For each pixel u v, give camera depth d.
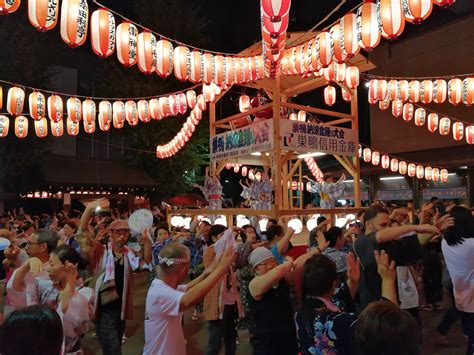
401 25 4.50
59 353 1.52
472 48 17.50
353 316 2.09
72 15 4.55
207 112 21.78
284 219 7.47
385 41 20.55
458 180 18.17
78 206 20.80
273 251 4.14
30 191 19.08
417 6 4.20
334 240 4.54
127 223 4.40
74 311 2.94
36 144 16.94
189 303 2.68
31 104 8.73
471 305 4.00
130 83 20.09
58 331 1.50
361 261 3.36
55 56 18.03
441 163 17.77
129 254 4.30
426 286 6.88
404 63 19.89
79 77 21.48
